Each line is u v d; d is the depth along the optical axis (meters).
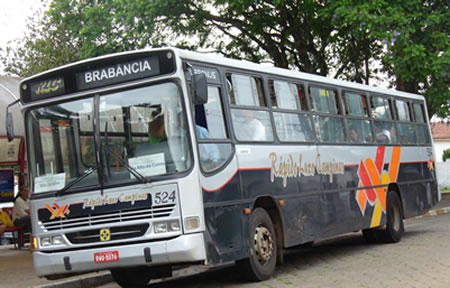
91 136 9.34
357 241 16.31
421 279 9.51
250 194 10.09
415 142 17.09
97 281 11.73
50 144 9.63
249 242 9.91
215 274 11.95
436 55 21.48
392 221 15.20
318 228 11.98
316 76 12.96
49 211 9.45
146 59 9.12
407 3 21.78
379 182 14.73
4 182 19.50
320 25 24.52
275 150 10.95
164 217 8.74
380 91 15.63
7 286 11.14
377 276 10.05
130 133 9.12
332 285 9.39
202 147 9.13
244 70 10.66
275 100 11.35
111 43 22.72
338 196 12.85
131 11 22.47
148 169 8.95
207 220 9.01
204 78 8.93
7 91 16.83
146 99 9.12
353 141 13.85
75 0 23.88
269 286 9.57
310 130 12.25
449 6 22.52
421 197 16.92
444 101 22.34
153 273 10.42
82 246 9.20
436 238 15.35
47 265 9.38
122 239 8.95
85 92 9.43
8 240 19.78
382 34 20.89
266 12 24.20
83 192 9.23
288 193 11.16
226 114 9.91
